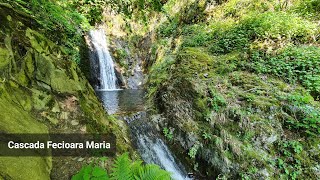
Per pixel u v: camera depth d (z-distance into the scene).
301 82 5.39
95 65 9.92
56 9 4.47
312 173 4.02
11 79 2.65
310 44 6.25
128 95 8.27
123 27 12.08
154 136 5.03
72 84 3.51
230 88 5.43
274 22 7.06
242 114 4.70
